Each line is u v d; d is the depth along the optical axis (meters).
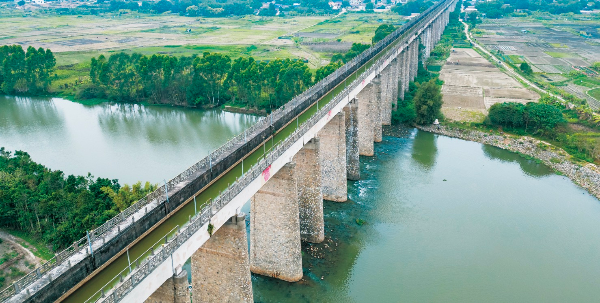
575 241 65.00
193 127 113.25
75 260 30.50
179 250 33.91
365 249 62.25
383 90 109.12
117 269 32.44
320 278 56.00
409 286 55.03
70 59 180.12
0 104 134.12
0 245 59.88
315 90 80.12
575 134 98.62
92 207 60.00
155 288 31.80
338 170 73.38
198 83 129.00
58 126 113.38
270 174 47.91
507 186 81.69
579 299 53.34
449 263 59.53
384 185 81.38
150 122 117.69
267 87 124.44
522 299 53.22
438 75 158.00
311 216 62.31
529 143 98.81
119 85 135.50
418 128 111.38
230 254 42.09
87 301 29.09
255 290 53.53
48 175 68.81
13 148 96.75
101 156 92.19
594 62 180.75
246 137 54.34
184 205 41.34
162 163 88.19
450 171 87.75
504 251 62.41
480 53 198.00
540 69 169.50
